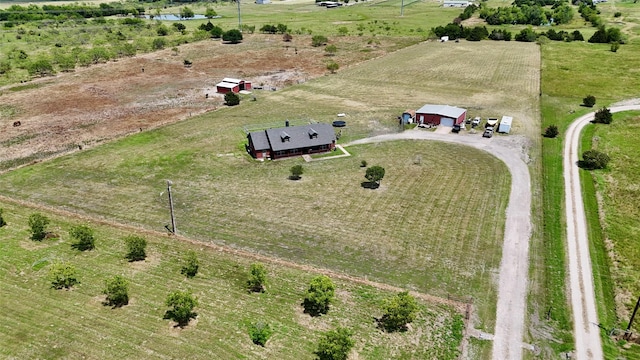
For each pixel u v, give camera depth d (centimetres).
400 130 7488
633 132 7356
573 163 6303
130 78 10981
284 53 13612
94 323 3541
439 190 5559
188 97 9519
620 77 10381
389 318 3562
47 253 4434
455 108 7788
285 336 3419
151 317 3612
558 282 4009
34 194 5591
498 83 10150
